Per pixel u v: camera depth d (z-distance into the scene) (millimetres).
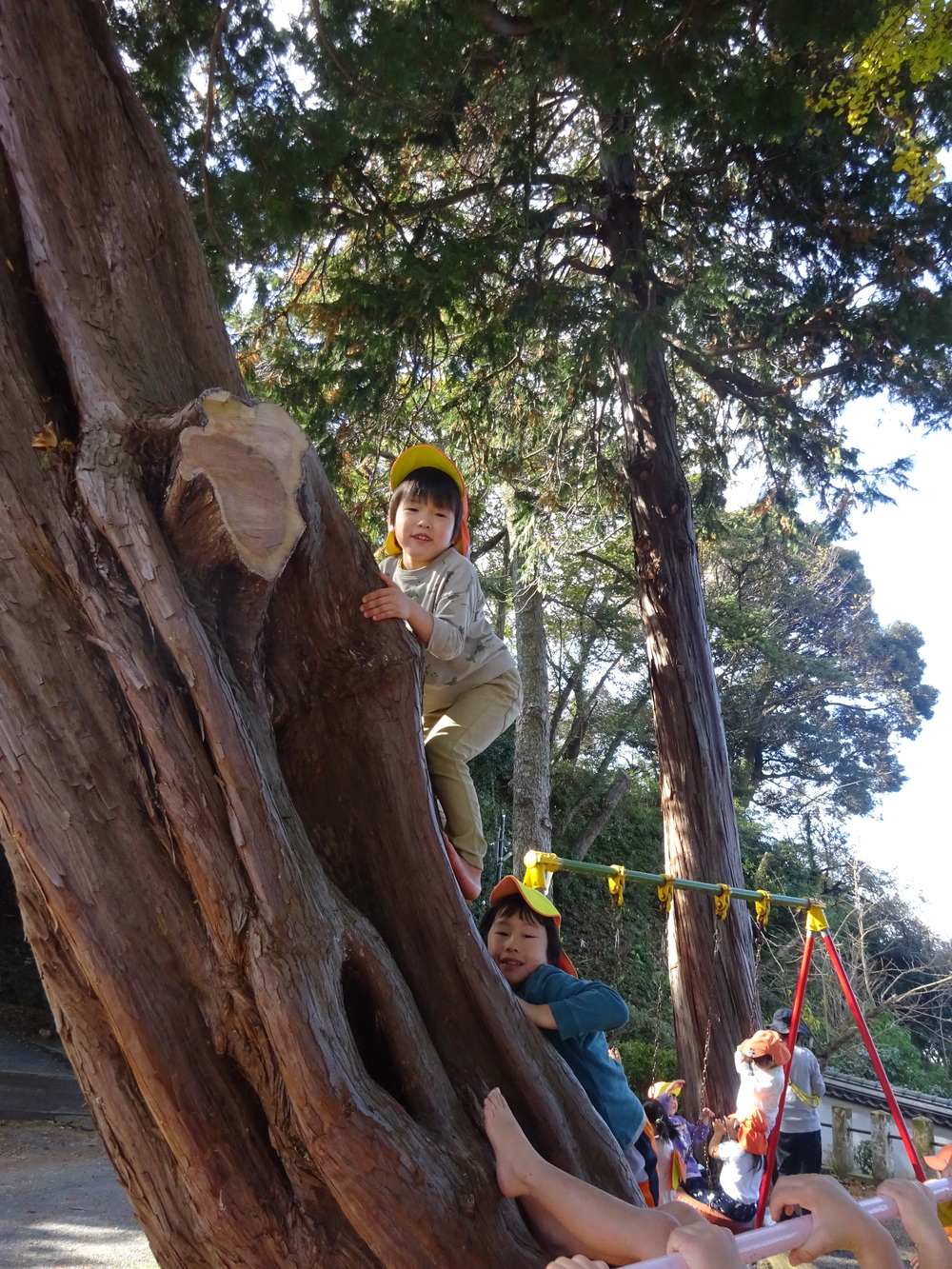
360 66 7168
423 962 2273
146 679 1788
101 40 2322
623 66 7297
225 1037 1823
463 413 11250
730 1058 9016
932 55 7344
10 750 1749
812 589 29828
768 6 6910
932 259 9648
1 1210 6664
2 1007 12328
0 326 1975
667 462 10547
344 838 2289
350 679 2287
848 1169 10453
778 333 10609
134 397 2010
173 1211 1913
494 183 9617
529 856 4824
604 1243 1931
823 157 9648
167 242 2273
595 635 21500
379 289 8758
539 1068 2309
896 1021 15812
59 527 1854
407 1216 1805
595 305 9391
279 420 1999
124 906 1785
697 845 9648
